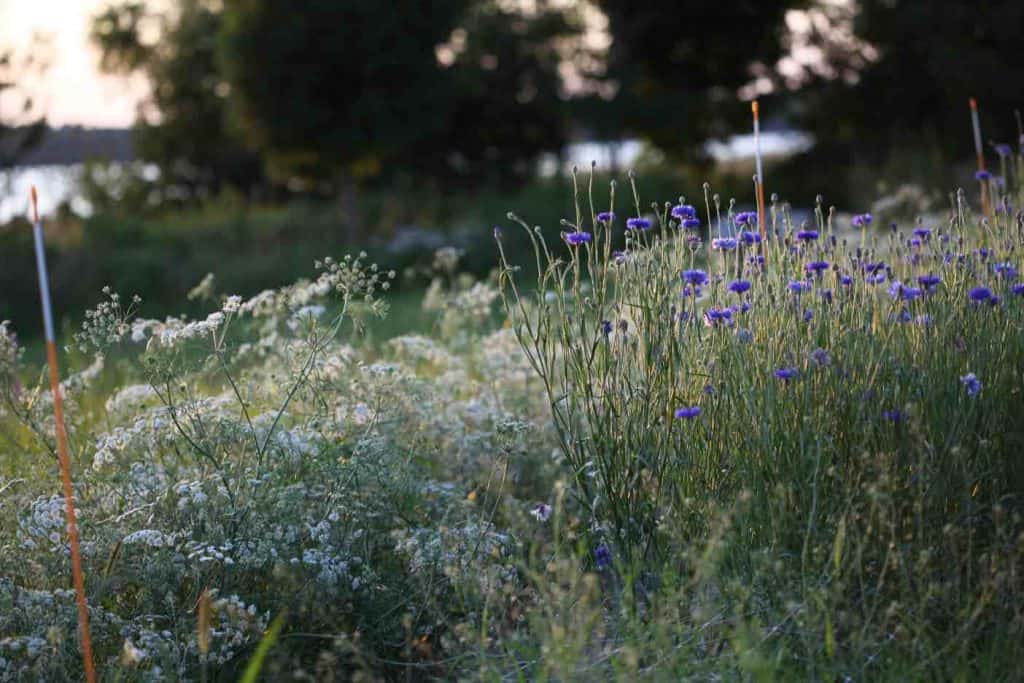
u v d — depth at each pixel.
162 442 4.24
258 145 21.59
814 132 27.97
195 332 4.51
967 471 3.57
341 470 4.20
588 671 3.21
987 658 3.15
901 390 3.68
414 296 12.69
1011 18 23.64
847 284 4.04
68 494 3.38
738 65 28.31
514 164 27.34
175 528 3.94
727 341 3.92
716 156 29.02
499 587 3.83
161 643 3.49
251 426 4.28
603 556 3.87
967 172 15.34
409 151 25.12
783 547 3.47
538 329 4.10
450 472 5.09
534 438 5.15
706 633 3.41
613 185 4.10
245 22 20.48
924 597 3.13
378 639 3.87
